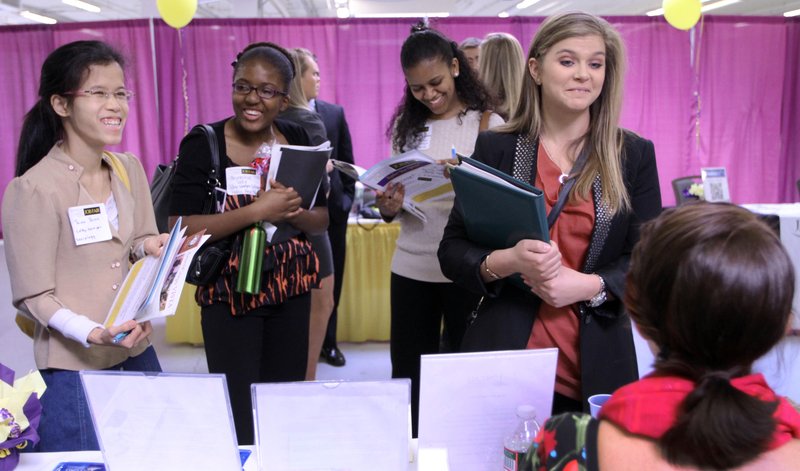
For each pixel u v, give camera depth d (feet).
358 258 13.82
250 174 6.72
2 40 19.06
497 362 3.84
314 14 23.79
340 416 3.51
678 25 16.10
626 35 18.99
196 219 6.46
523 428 3.83
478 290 5.16
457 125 7.66
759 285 2.18
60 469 4.17
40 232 5.09
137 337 4.96
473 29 18.70
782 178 19.89
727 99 19.36
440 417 3.92
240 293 6.48
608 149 5.16
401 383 3.46
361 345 14.16
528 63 5.34
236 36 18.57
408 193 7.30
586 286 4.91
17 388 4.31
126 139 18.93
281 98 6.68
